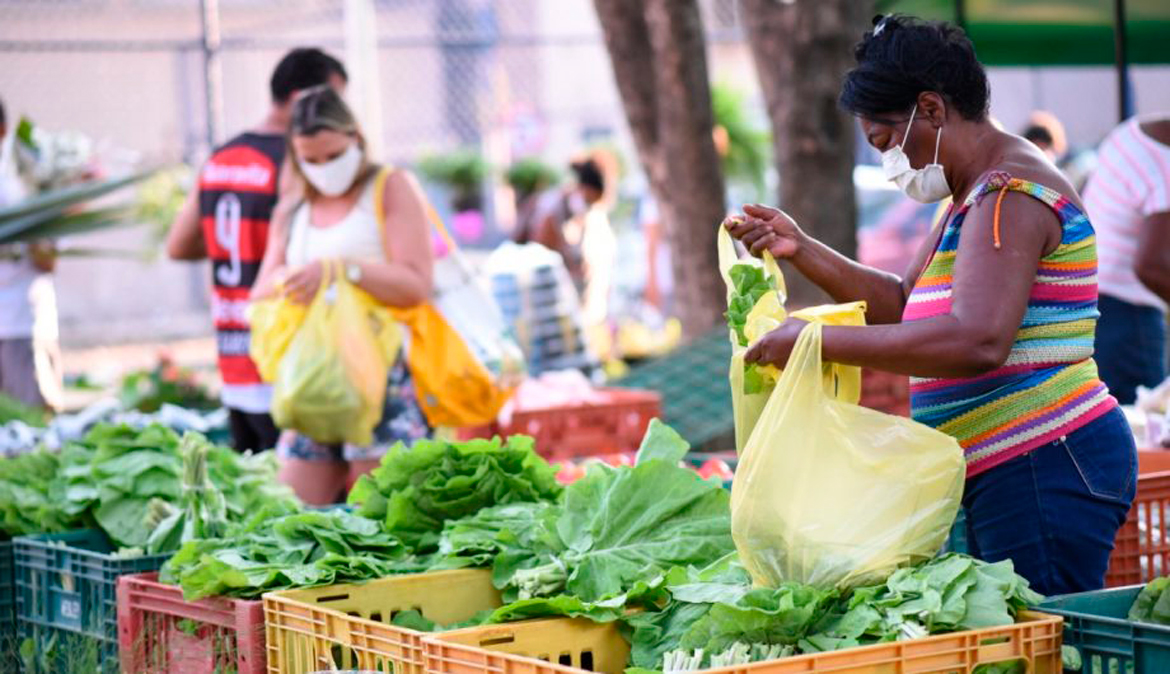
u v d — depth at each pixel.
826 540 3.57
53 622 5.24
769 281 3.98
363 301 6.90
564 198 15.66
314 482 7.16
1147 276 7.49
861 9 10.45
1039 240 3.61
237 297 7.84
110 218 10.16
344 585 4.33
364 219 7.01
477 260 21.83
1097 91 15.52
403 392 7.12
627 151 25.00
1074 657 3.34
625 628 3.90
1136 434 6.37
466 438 8.28
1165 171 7.47
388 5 31.88
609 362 15.23
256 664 4.14
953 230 3.72
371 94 14.42
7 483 6.02
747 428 3.80
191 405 12.32
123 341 21.45
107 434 6.06
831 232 10.48
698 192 11.74
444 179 22.41
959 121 3.78
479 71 31.80
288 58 7.76
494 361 7.31
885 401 8.83
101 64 27.84
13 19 27.28
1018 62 10.65
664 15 11.50
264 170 7.68
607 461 6.13
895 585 3.46
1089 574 3.78
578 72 32.56
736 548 3.95
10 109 27.23
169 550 5.41
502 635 3.72
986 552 3.86
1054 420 3.74
